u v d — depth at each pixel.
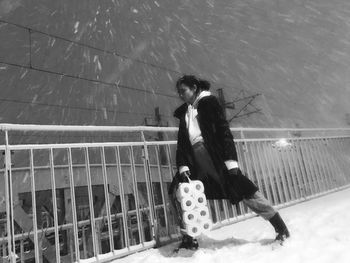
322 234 2.63
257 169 4.57
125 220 3.04
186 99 2.82
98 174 6.66
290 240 2.53
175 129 3.70
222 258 2.37
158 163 3.46
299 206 4.64
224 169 2.55
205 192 2.72
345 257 2.02
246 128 4.57
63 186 6.21
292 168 5.26
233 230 3.44
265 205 2.58
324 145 6.25
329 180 6.05
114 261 2.77
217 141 2.58
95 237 2.78
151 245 3.05
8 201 2.36
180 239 3.27
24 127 2.51
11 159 2.48
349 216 3.16
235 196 2.54
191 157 2.70
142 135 3.38
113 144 3.13
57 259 2.56
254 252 2.42
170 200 2.83
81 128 2.85
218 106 2.64
